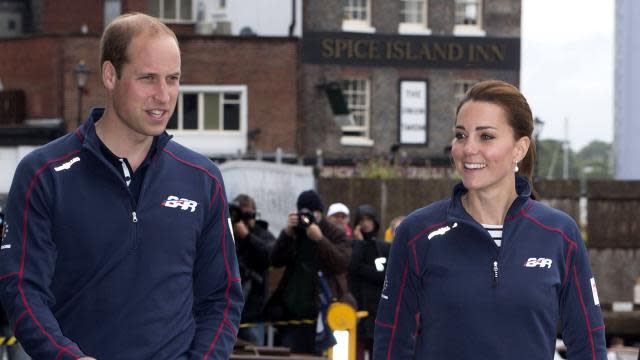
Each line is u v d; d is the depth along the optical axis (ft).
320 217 112.47
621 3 338.54
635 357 90.38
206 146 344.69
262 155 343.46
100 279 40.04
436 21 360.69
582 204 186.60
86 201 40.09
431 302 45.19
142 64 39.52
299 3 351.67
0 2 417.28
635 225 187.32
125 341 40.04
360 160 341.41
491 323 44.39
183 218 41.14
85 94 339.36
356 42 354.54
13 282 39.40
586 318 45.88
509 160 45.27
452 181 199.72
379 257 114.01
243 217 118.83
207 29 360.48
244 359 99.96
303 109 349.20
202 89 343.46
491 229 45.42
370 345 115.75
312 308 110.42
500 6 364.99
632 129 334.44
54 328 38.83
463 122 45.29
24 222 39.86
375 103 355.56
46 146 40.81
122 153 40.98
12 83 345.72
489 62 364.38
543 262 44.73
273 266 112.06
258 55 345.31
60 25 379.55
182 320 41.04
